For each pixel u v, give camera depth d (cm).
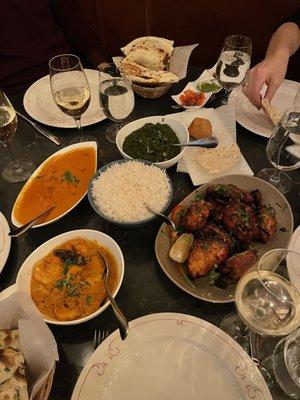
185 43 288
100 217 119
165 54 163
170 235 107
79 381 79
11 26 197
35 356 75
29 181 126
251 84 158
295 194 125
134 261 106
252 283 85
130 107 136
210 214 110
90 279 95
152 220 110
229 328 92
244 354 82
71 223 117
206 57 292
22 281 94
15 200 124
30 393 72
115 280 96
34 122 154
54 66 152
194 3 264
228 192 113
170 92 167
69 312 89
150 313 95
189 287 96
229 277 96
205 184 118
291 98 161
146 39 175
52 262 98
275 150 115
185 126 137
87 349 88
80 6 290
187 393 79
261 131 144
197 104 157
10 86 206
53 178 127
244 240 106
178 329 86
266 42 268
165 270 96
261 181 117
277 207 115
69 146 135
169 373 81
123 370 81
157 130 137
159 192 114
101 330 91
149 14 279
